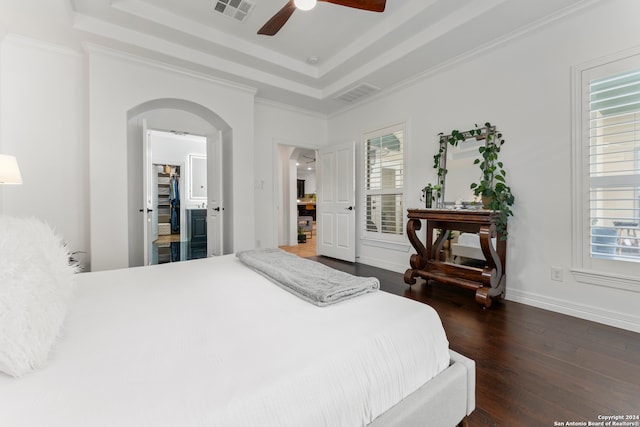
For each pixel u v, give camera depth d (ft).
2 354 2.07
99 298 3.96
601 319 7.34
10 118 8.96
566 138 7.90
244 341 2.79
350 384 2.56
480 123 9.85
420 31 9.34
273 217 15.29
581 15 7.57
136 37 9.35
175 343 2.73
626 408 4.33
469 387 3.61
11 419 1.75
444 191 10.87
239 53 10.69
